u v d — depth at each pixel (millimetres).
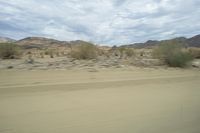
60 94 8031
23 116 5434
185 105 7047
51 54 41406
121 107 6535
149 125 5102
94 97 7715
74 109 6176
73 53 29109
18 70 15227
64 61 24359
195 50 38062
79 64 20672
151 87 10219
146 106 6750
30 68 16797
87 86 9828
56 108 6207
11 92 8102
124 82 11320
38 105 6457
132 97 7926
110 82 11133
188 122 5406
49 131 4562
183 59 22844
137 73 15617
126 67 19750
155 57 25844
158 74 15602
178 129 4914
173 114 6031
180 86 10797
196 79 13734
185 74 16453
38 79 11266
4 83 9891
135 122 5273
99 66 19516
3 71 14320
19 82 10242
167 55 23625
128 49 39062
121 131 4691
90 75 13500
